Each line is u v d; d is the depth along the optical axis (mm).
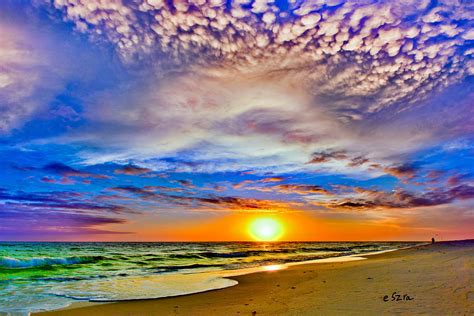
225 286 13742
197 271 20609
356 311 7348
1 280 16641
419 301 7707
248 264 25969
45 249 51875
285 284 13344
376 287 10297
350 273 15250
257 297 10648
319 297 9492
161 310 9234
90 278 17266
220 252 48719
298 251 53844
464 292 8219
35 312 9234
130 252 46406
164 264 26875
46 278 17375
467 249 26219
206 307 9414
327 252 48406
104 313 9016
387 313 6910
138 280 16250
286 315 7590
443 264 15406
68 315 8805
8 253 39812
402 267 15742
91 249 55844
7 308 9773
